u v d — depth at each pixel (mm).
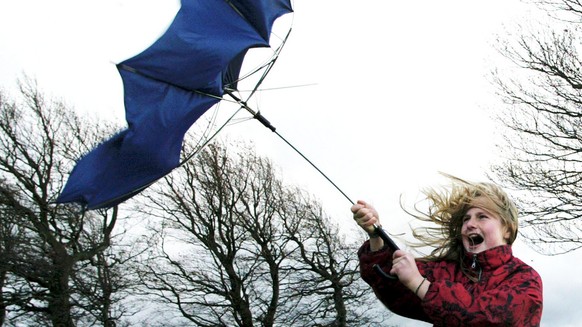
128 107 3332
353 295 21312
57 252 18312
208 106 3426
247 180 22594
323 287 21438
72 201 3346
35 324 18141
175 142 3426
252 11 3484
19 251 17547
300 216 22344
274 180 22875
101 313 18781
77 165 3340
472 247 2973
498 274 2775
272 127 3451
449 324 2521
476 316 2486
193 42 3371
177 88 3406
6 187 18438
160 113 3357
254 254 22016
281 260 22062
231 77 3502
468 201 3025
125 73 3334
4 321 17906
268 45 3496
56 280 18188
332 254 21906
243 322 20984
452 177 3174
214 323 20938
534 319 2586
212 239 21703
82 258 18969
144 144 3350
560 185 13375
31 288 18172
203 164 21969
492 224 2934
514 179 13805
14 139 20125
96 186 3357
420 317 3100
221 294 21219
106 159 3359
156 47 3340
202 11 3463
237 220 22000
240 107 3486
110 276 19328
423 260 3162
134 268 20234
